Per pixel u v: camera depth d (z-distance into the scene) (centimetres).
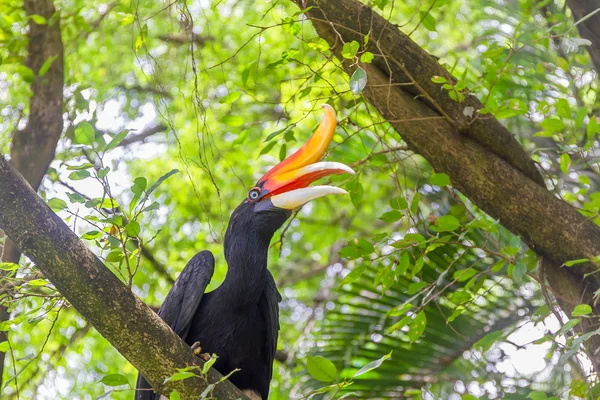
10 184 621
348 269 1686
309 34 1589
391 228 1888
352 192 947
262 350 887
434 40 1712
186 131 1742
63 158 1213
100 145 716
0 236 944
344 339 1140
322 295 1789
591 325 827
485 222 852
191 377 666
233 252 855
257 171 1827
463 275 869
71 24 1408
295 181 849
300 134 1647
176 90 1559
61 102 1149
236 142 1032
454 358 1088
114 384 647
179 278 870
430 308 1099
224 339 851
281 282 1980
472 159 857
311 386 1150
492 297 1110
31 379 1315
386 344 1116
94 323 648
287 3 1355
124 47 1652
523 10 1123
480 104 875
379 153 951
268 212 852
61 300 786
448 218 829
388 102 846
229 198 1780
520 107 865
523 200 852
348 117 895
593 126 845
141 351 654
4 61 1193
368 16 858
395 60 841
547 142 1124
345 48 777
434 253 1098
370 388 1090
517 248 809
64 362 1346
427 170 1220
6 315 947
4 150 1353
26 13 1227
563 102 852
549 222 850
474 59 1299
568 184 1113
